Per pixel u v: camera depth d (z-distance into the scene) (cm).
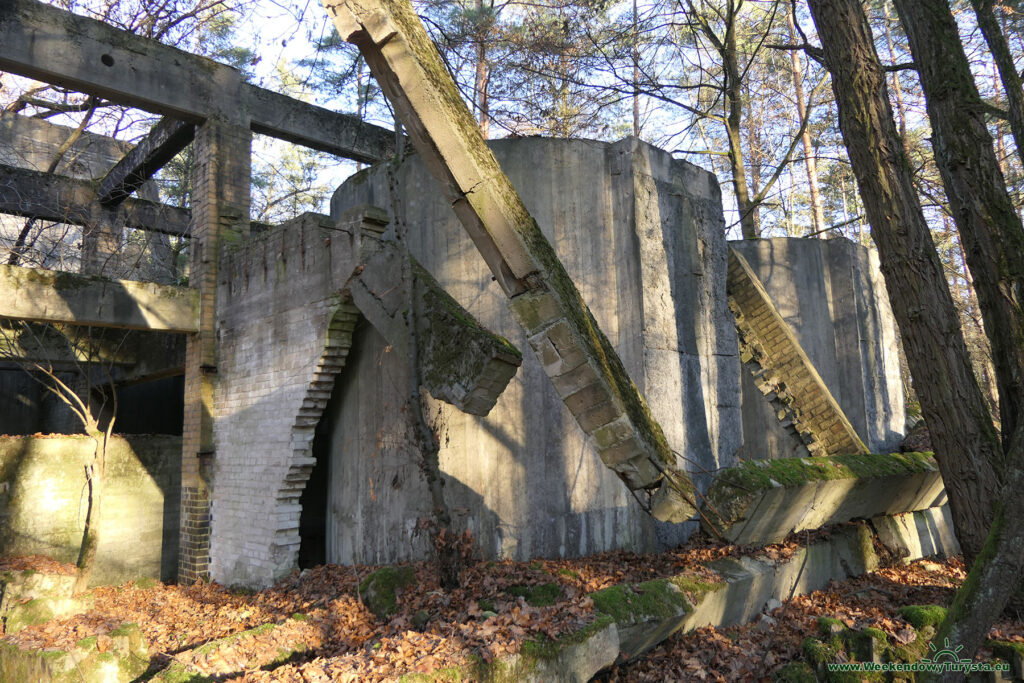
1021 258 595
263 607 811
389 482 855
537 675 462
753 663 552
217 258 1145
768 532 702
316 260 909
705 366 894
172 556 1243
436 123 518
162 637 764
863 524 859
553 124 1377
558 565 724
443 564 660
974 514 589
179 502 1261
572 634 493
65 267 1725
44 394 1730
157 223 1584
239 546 996
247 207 1198
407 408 742
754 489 624
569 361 523
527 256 516
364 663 472
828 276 1323
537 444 809
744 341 1006
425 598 629
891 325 1451
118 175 1501
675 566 691
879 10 1530
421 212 882
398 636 527
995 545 422
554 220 841
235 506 1018
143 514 1213
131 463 1211
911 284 614
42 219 1512
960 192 615
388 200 920
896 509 903
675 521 610
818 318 1282
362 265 829
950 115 616
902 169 622
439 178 539
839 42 643
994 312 606
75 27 1038
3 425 1706
